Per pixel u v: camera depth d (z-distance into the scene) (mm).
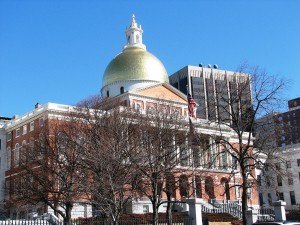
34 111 78812
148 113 55844
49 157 53688
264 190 97062
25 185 55250
